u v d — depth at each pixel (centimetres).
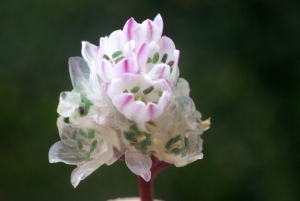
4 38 20
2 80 20
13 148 20
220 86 21
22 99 20
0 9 20
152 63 12
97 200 20
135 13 20
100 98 12
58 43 20
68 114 12
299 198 21
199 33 21
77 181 12
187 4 21
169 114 12
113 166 20
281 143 21
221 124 21
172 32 21
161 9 21
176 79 12
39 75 20
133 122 12
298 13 21
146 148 12
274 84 22
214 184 20
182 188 20
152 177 13
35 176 20
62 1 20
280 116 21
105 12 20
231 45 21
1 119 20
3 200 20
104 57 12
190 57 21
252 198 20
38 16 20
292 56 21
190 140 12
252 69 21
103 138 12
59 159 12
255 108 21
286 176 21
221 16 21
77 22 20
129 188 20
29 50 20
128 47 12
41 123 20
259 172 21
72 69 13
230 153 20
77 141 12
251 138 21
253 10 21
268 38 21
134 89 12
